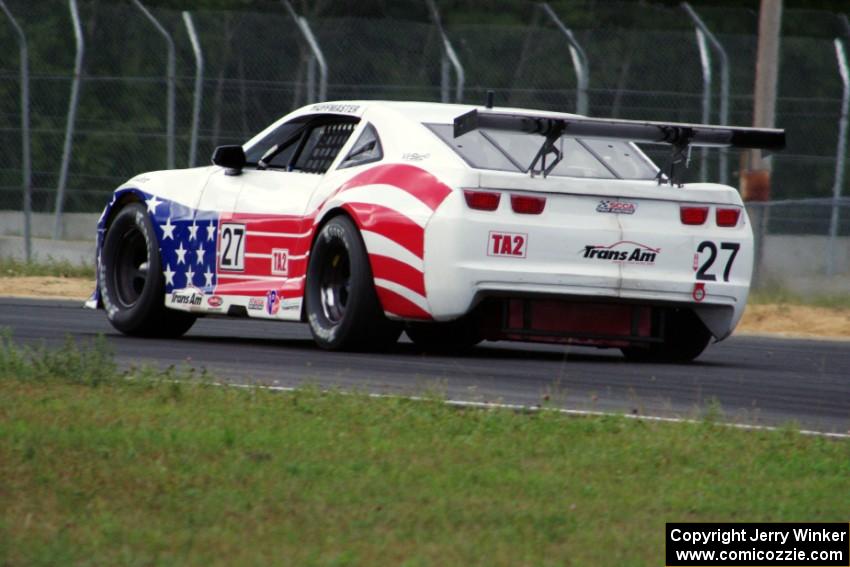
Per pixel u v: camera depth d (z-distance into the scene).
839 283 57.66
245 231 30.69
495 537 13.45
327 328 28.86
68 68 85.38
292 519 13.87
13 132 86.31
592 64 76.06
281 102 73.00
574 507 14.77
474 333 28.16
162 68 82.62
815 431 20.41
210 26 78.94
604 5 109.00
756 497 15.73
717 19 110.56
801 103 89.75
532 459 17.25
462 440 18.09
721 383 26.36
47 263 63.97
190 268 32.03
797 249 62.75
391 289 27.50
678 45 78.06
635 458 17.41
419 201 27.14
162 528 13.43
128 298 33.69
